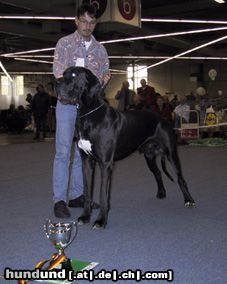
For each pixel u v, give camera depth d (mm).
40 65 25734
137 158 8828
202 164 8133
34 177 6750
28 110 20734
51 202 4957
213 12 18375
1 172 7301
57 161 4344
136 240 3543
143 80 11258
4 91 25516
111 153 3982
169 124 4750
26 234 3705
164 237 3617
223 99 16891
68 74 3748
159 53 24547
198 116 13984
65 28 18922
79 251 3275
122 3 10141
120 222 4105
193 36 22734
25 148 11664
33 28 16781
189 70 27359
